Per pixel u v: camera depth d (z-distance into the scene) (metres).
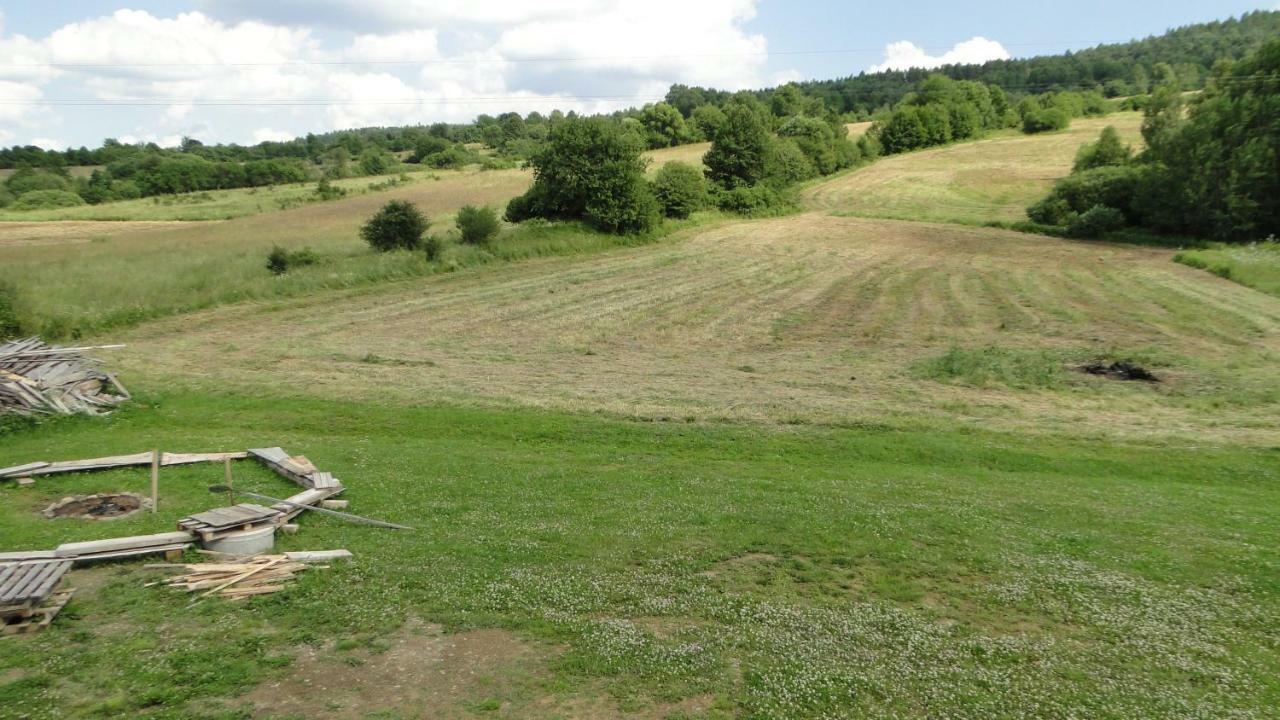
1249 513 13.95
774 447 18.45
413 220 47.38
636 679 8.02
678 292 41.62
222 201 89.06
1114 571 11.08
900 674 8.25
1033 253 55.03
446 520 12.80
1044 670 8.41
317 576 10.34
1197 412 22.09
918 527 12.70
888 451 18.25
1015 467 17.53
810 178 97.56
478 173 104.88
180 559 10.78
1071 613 9.77
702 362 28.31
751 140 77.50
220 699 7.47
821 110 120.44
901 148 117.62
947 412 21.92
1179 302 37.97
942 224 70.38
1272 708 7.78
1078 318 35.25
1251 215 55.03
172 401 20.86
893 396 23.72
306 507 12.95
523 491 14.47
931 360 28.34
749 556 11.41
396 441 18.28
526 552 11.32
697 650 8.60
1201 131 56.84
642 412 21.02
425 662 8.24
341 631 8.89
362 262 43.59
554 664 8.25
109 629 8.80
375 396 21.97
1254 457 18.00
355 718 7.21
